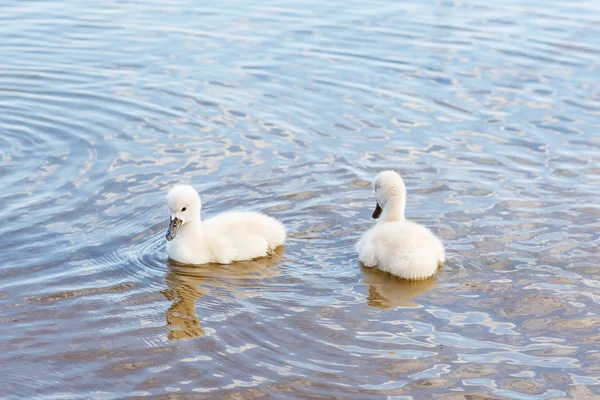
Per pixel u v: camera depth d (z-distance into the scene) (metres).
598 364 9.08
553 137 15.12
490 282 10.64
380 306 10.12
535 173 13.77
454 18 21.17
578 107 16.36
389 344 9.36
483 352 9.25
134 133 15.17
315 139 15.06
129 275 10.78
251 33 20.08
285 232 11.73
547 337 9.53
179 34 20.02
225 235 11.35
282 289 10.53
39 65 18.22
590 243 11.55
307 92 17.03
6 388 8.57
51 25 20.59
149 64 18.34
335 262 11.24
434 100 16.69
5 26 20.44
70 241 11.52
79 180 13.30
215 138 15.03
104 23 20.77
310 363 9.02
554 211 12.47
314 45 19.39
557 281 10.66
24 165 13.80
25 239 11.49
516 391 8.63
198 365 8.97
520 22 20.89
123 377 8.77
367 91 17.08
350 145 14.85
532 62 18.47
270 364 9.00
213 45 19.36
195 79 17.61
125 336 9.46
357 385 8.67
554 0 22.52
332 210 12.67
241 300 10.24
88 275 10.72
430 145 14.84
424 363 9.04
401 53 18.94
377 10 21.78
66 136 14.98
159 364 8.98
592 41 19.59
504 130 15.41
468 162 14.19
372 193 13.23
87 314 9.88
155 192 13.00
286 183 13.48
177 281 10.70
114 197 12.80
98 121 15.66
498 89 17.17
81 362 9.01
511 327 9.71
